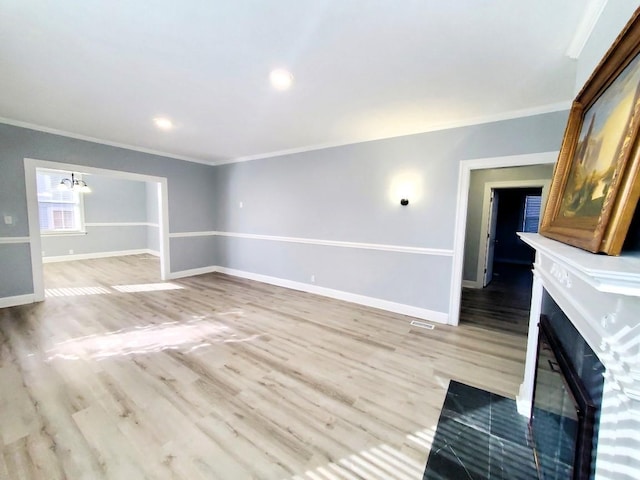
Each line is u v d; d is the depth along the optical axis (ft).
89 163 13.43
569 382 3.29
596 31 4.62
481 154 9.89
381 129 11.27
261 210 16.78
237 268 18.51
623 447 2.23
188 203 17.90
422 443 5.19
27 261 12.23
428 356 8.32
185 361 7.84
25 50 6.06
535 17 4.81
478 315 11.85
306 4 4.63
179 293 14.44
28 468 4.49
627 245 2.99
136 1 4.60
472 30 5.22
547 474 4.16
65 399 6.14
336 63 6.47
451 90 7.73
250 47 5.90
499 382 7.08
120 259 23.35
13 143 11.44
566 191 4.51
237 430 5.39
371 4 4.61
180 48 5.96
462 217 10.39
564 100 8.21
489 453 5.00
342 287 13.70
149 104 9.02
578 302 3.17
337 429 5.47
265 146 14.49
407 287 11.78
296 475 4.50
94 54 6.21
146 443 5.03
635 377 2.06
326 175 13.84
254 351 8.48
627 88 2.99
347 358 8.15
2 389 6.45
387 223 12.14
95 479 4.33
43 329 9.78
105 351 8.32
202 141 13.60
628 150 2.60
